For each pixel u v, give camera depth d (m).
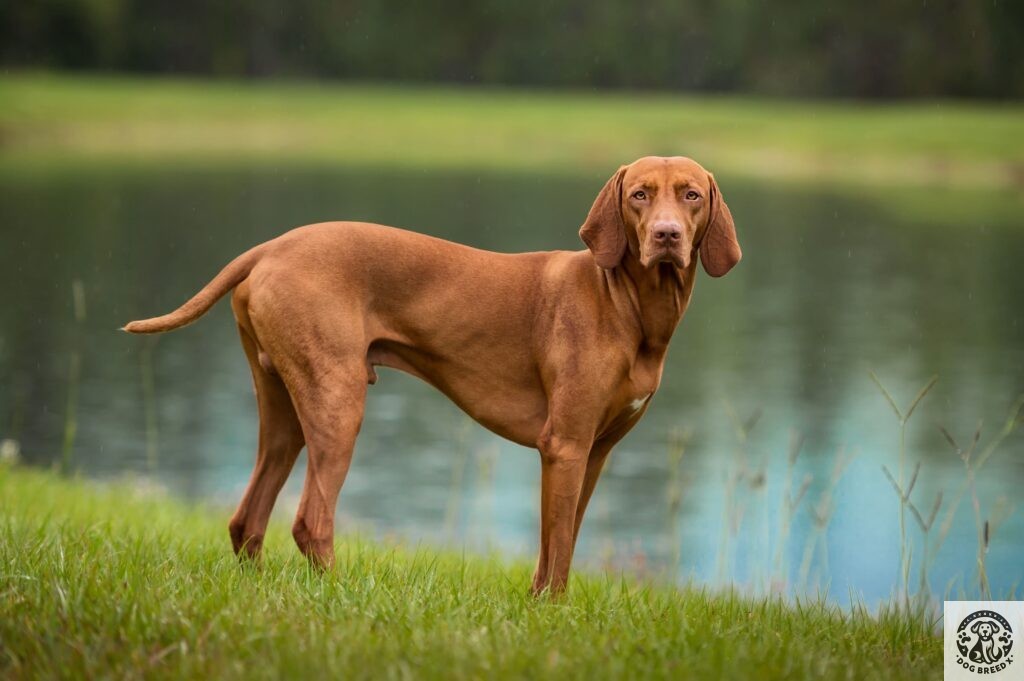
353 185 48.12
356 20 90.69
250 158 59.75
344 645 4.64
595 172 55.53
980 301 27.09
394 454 16.41
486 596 5.81
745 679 4.63
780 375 20.56
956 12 78.12
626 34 87.81
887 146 60.66
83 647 4.51
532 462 16.16
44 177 48.50
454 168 56.50
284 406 6.20
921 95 78.81
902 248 34.84
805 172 56.31
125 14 85.25
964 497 13.78
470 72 91.31
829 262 32.75
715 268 6.04
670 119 71.19
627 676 4.56
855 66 80.62
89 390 18.98
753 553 11.27
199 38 87.88
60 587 5.08
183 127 70.00
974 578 11.17
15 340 22.09
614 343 5.95
